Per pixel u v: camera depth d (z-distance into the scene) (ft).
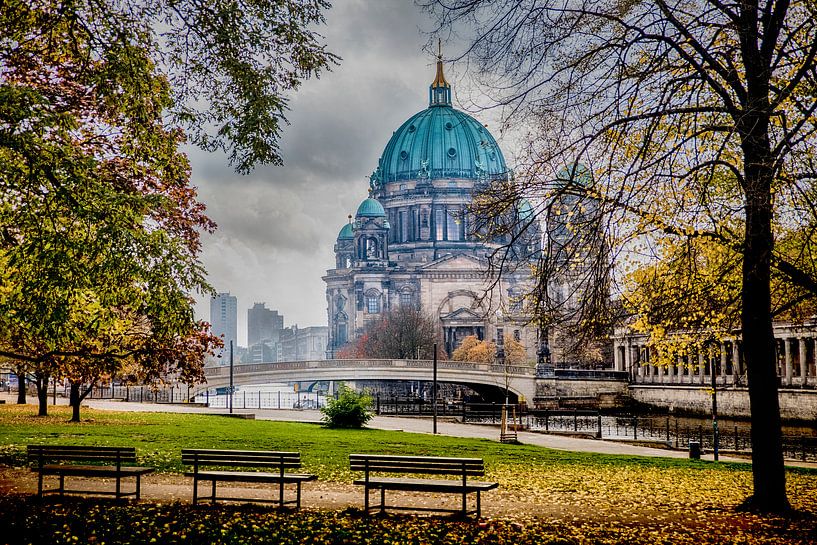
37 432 151.12
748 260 76.84
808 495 94.84
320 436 170.09
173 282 77.05
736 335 97.04
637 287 87.61
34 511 73.31
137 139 90.79
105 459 80.18
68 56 85.66
